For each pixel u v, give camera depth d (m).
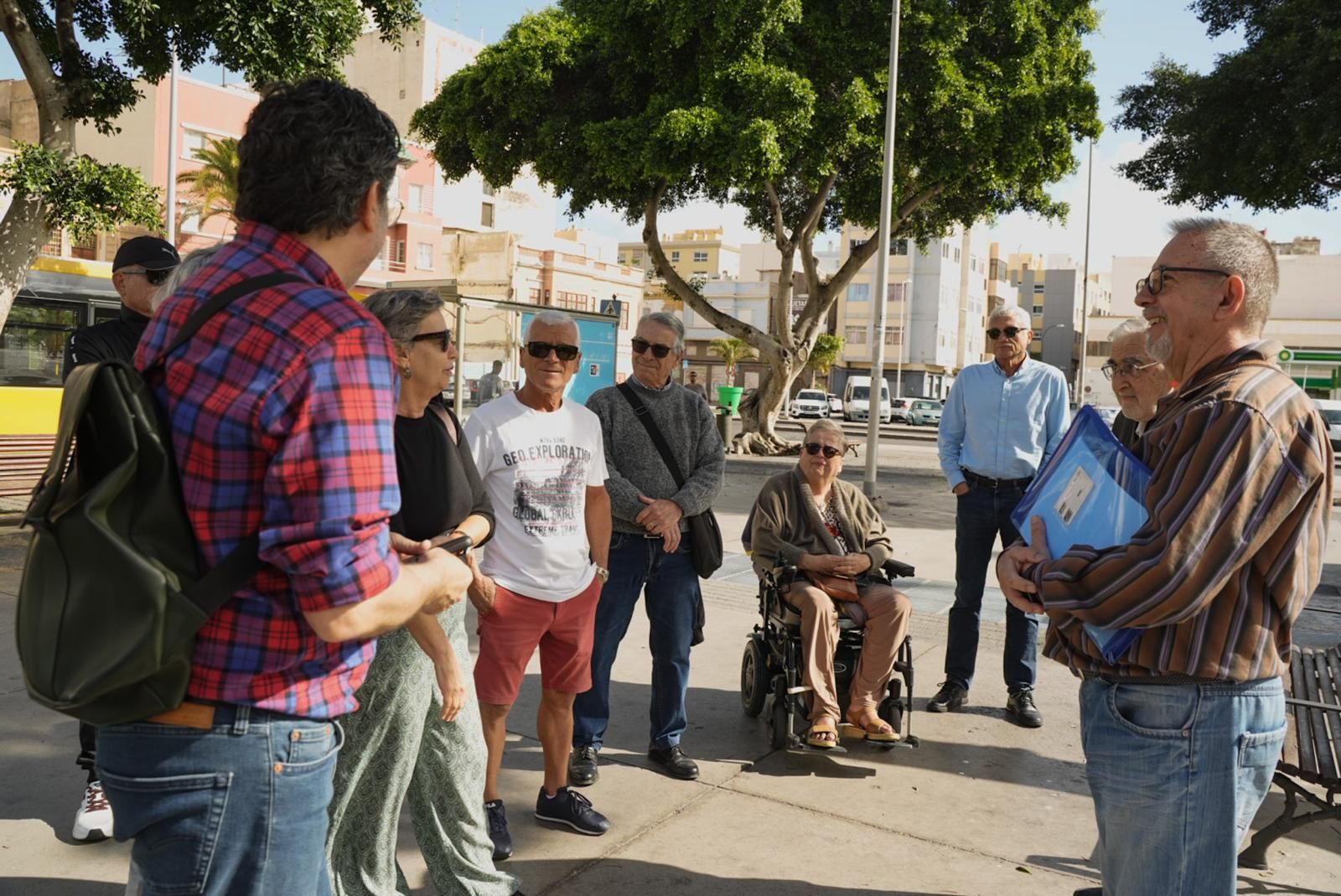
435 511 2.62
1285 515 1.82
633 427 3.96
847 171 18.69
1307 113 14.57
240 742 1.47
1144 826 1.97
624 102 18.14
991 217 20.80
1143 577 1.83
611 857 3.29
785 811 3.69
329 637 1.43
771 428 21.53
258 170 1.55
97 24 9.51
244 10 8.80
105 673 1.33
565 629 3.38
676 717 4.04
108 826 3.24
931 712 4.87
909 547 10.05
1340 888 3.23
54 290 11.54
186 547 1.42
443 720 2.63
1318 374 52.09
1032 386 4.85
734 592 7.40
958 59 17.45
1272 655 1.91
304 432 1.40
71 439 1.42
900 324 65.81
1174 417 1.96
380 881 2.59
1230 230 2.00
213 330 1.46
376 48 47.44
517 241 42.31
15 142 9.27
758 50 16.36
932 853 3.39
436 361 2.61
